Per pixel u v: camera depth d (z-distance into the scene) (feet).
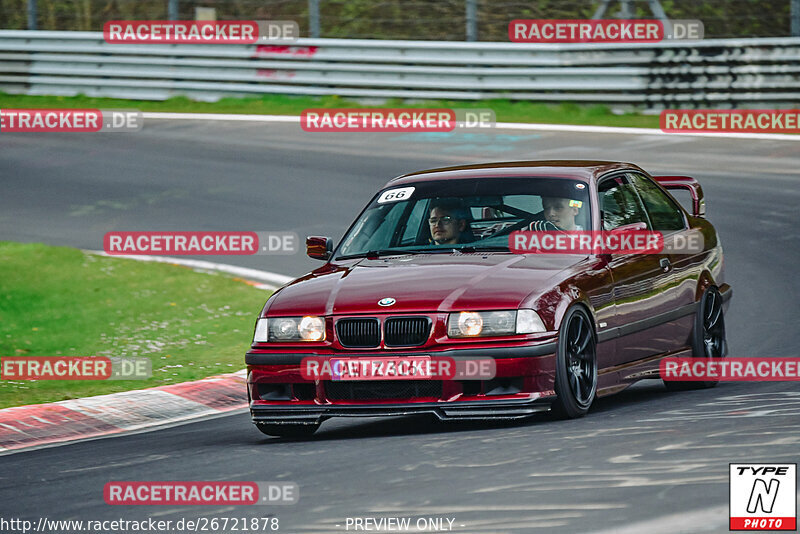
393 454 73.31
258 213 196.75
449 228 92.63
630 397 98.22
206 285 161.58
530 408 79.30
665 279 97.04
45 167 234.38
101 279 164.76
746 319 132.05
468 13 265.75
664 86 248.93
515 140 234.17
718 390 96.89
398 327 81.25
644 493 57.47
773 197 188.34
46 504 66.23
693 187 112.98
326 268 92.38
